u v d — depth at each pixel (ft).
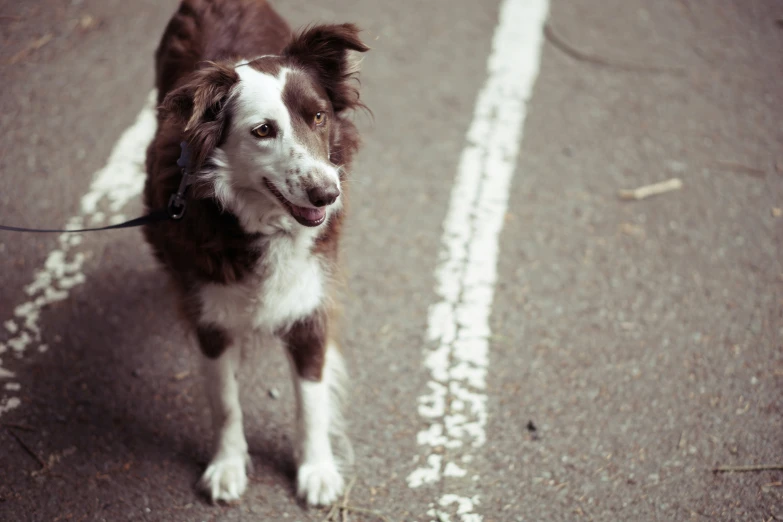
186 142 7.97
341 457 9.57
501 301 11.60
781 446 9.66
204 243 8.19
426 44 16.49
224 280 8.35
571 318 11.38
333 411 9.71
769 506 8.98
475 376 10.56
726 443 9.71
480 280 11.91
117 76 15.03
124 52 15.58
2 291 11.28
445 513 8.93
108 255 11.92
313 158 7.52
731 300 11.66
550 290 11.79
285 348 9.26
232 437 9.23
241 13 10.23
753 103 15.39
